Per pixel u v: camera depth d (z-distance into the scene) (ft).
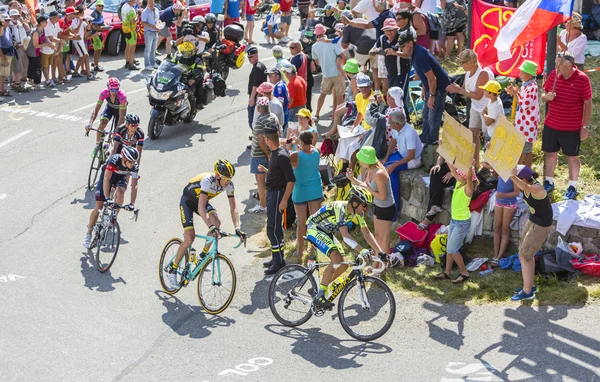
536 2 45.32
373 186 43.55
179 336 39.34
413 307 40.96
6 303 42.65
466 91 47.39
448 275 43.68
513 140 37.63
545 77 50.16
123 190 47.19
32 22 84.38
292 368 35.96
